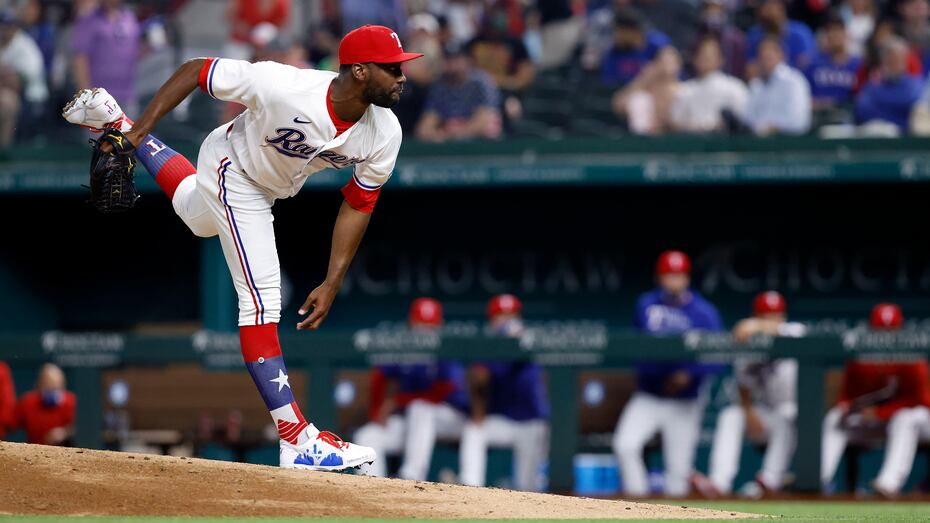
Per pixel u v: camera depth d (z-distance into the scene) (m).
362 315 49.00
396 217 48.81
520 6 50.44
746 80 47.47
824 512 26.78
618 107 48.25
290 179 20.39
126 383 45.72
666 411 38.25
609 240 48.25
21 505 17.70
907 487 43.69
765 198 47.69
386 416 39.19
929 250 47.16
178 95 19.62
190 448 43.06
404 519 17.91
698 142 44.53
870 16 49.41
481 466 38.50
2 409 39.25
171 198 21.41
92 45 49.84
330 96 19.31
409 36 49.75
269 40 49.84
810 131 47.34
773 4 47.59
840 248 47.53
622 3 48.91
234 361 37.84
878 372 38.22
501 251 48.62
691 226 48.00
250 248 20.42
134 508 17.89
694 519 19.39
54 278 50.97
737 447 38.62
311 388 37.56
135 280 51.06
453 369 39.19
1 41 50.44
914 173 43.41
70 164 46.41
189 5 51.84
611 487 42.56
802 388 36.56
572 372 37.25
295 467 21.25
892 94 46.47
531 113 48.94
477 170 44.72
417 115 48.41
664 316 39.56
